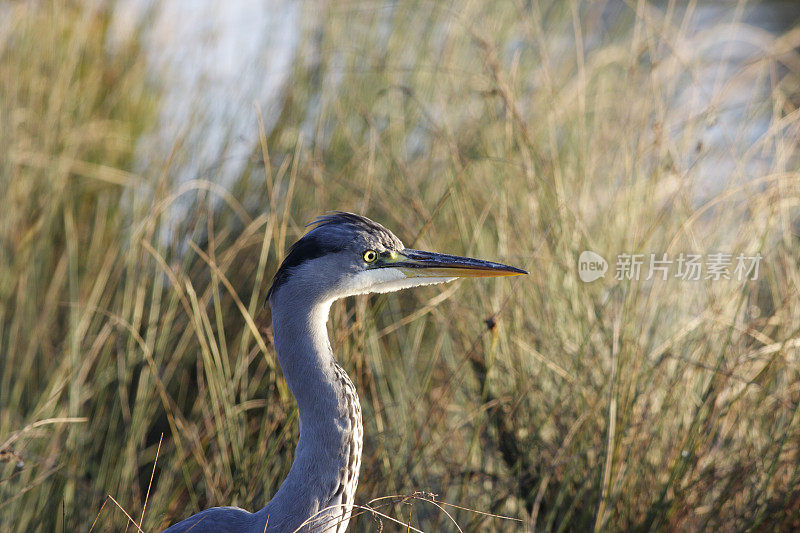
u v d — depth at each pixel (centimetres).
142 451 836
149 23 1298
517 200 971
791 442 747
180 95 1235
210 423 759
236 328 959
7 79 1065
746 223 891
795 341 768
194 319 757
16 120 1044
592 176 1037
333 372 553
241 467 712
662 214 827
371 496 711
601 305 832
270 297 565
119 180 1082
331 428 545
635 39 1141
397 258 584
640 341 792
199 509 783
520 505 759
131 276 852
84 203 1095
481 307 876
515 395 793
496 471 803
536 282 857
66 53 1168
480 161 1034
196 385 954
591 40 1454
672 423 775
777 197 859
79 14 1230
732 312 845
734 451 768
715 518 723
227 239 1029
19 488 753
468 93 1173
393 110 1150
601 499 674
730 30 1235
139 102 1234
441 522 760
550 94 1052
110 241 1034
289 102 1144
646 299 850
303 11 1230
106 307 912
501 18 1316
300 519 540
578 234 876
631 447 732
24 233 954
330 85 1162
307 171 1015
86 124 1138
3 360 881
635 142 1019
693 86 1134
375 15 1248
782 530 712
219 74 1209
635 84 1119
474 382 844
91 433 817
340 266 559
